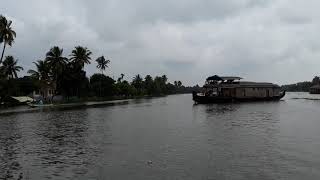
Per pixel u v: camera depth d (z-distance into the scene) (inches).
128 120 2062.0
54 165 887.7
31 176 789.2
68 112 2807.6
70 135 1422.2
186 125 1726.1
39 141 1277.1
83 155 1006.4
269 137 1269.7
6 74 4584.2
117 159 941.8
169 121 1957.4
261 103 3850.9
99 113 2677.2
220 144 1136.2
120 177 768.9
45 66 4795.8
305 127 1557.6
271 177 750.5
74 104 4234.7
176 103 4544.8
